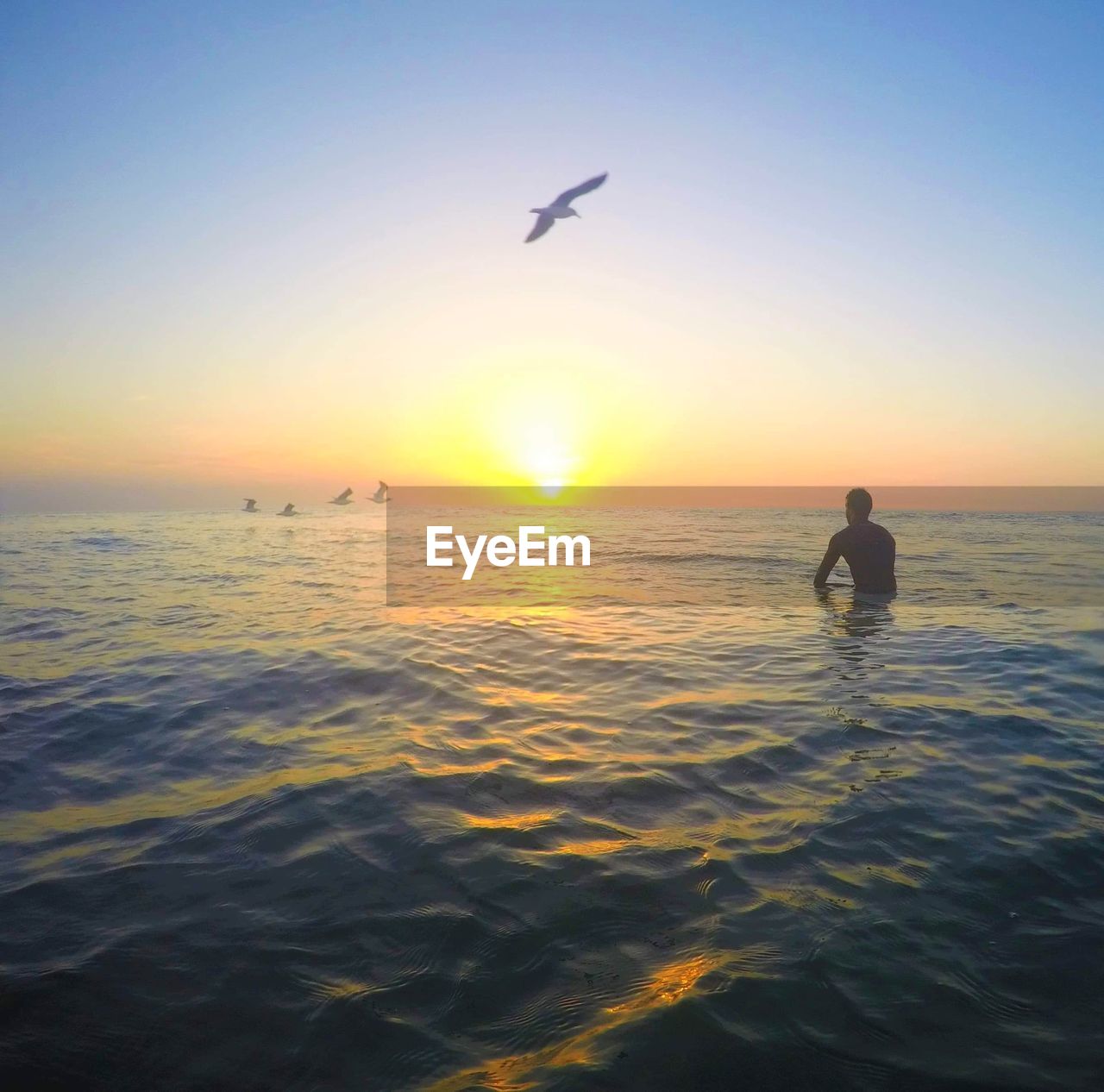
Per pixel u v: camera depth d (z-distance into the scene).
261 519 39.94
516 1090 2.00
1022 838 3.43
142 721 5.26
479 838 3.47
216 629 8.73
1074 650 7.20
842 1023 2.25
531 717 5.34
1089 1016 2.28
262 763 4.47
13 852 3.39
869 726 5.04
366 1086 2.04
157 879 3.14
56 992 2.41
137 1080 2.07
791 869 3.16
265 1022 2.29
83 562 17.28
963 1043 2.17
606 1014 2.30
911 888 3.01
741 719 5.25
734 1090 2.00
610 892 2.99
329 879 3.12
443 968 2.54
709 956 2.57
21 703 5.69
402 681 6.28
